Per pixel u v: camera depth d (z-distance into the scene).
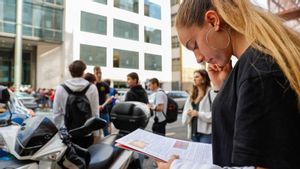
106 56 24.58
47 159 1.74
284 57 0.69
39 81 23.64
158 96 4.91
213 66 1.50
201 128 3.37
